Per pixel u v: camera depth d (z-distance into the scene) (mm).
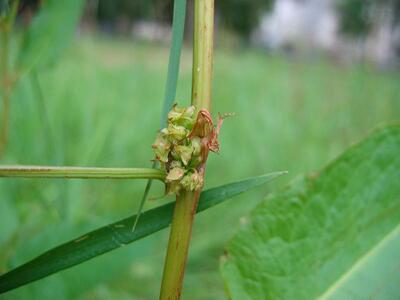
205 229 405
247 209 443
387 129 143
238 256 138
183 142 103
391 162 143
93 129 434
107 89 636
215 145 104
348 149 143
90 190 364
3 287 109
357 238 141
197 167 105
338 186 142
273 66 1043
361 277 137
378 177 143
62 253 109
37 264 109
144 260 310
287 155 556
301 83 833
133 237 110
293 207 141
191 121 104
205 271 350
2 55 236
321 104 732
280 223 140
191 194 107
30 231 229
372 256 140
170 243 109
